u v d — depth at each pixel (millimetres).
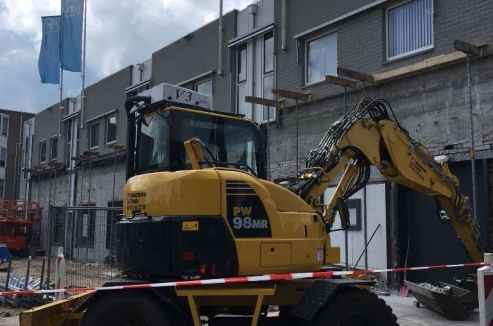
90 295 5871
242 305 5758
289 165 13453
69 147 25938
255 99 13234
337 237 12156
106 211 10867
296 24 13648
